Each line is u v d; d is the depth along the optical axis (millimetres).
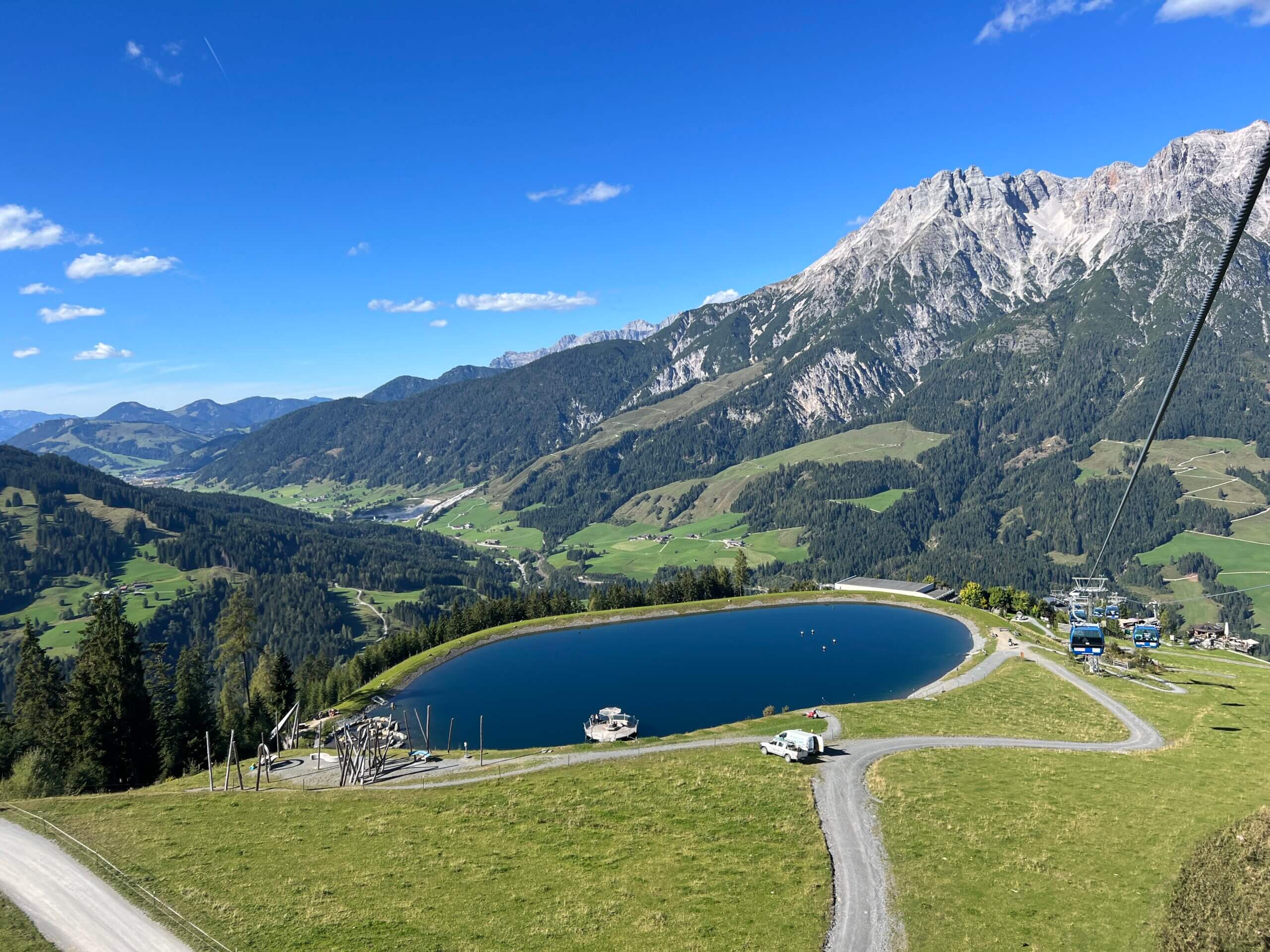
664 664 157125
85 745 86000
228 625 135500
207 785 78875
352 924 41875
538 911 43562
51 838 54500
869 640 171875
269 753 84000
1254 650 197000
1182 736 84750
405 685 146750
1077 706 101375
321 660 178250
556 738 112562
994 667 133500
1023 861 48594
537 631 189750
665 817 59062
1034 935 39812
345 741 86875
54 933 40312
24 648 100875
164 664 117438
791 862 49625
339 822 59625
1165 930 38969
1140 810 57500
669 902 44438
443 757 88625
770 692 134500
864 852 51250
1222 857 44750
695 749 81062
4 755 88500
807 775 68938
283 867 49844
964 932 40375
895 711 99000
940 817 57250
